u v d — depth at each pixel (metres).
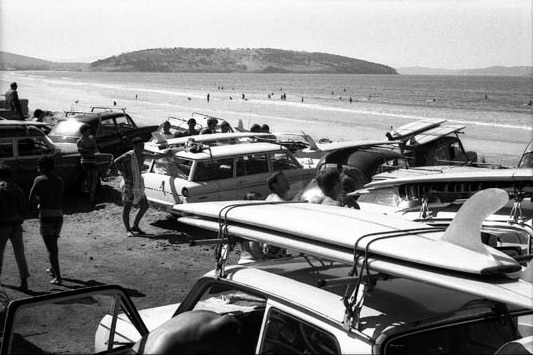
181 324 2.92
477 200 2.89
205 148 12.61
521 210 6.54
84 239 11.77
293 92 154.75
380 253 2.95
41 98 79.38
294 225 3.44
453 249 2.89
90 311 7.14
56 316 6.80
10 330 3.59
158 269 9.84
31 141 13.97
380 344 2.85
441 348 3.10
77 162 15.11
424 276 2.74
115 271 9.66
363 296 2.99
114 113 20.94
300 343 3.22
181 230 12.67
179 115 51.31
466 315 3.14
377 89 189.50
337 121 50.22
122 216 12.73
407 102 106.12
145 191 12.89
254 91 157.00
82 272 9.58
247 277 3.70
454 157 16.67
